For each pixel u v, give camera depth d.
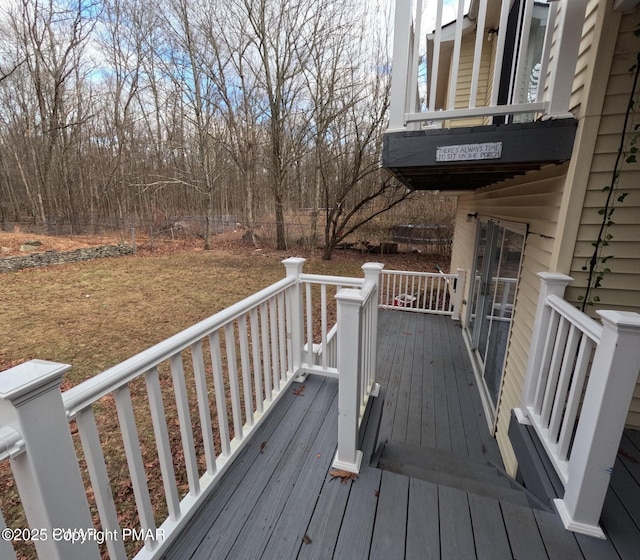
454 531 1.52
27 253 10.38
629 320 1.29
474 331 5.00
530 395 2.31
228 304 7.36
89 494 2.46
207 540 1.48
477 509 1.63
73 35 14.32
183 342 1.44
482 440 3.22
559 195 2.24
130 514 2.28
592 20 1.99
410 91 2.46
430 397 3.91
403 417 3.56
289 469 1.88
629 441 2.17
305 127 12.39
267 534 1.51
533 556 1.41
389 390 4.04
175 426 3.23
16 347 5.05
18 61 13.93
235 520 1.57
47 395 0.87
